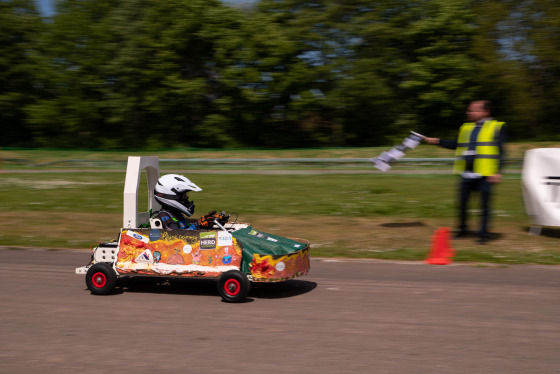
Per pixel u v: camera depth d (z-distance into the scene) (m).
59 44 36.25
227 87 35.78
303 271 6.36
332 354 4.56
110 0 37.38
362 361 4.41
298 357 4.50
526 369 4.26
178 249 6.21
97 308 5.86
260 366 4.33
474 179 8.91
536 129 35.62
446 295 6.23
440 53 34.50
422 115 36.28
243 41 34.84
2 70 37.25
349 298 6.17
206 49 36.84
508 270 7.31
